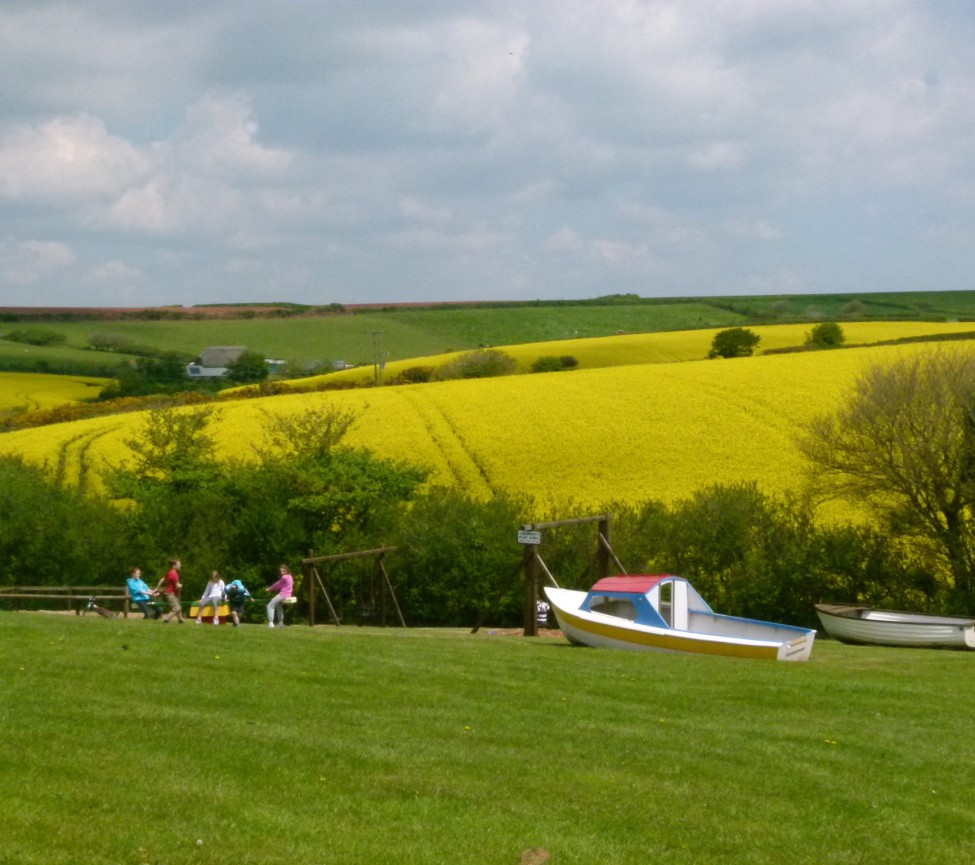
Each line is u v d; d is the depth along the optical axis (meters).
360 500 50.47
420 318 183.75
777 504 47.44
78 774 11.43
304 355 158.50
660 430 65.56
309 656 20.81
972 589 41.75
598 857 10.16
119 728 13.54
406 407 74.69
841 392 69.06
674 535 46.31
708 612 30.02
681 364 87.56
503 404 74.00
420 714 15.78
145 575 50.38
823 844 10.99
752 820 11.58
